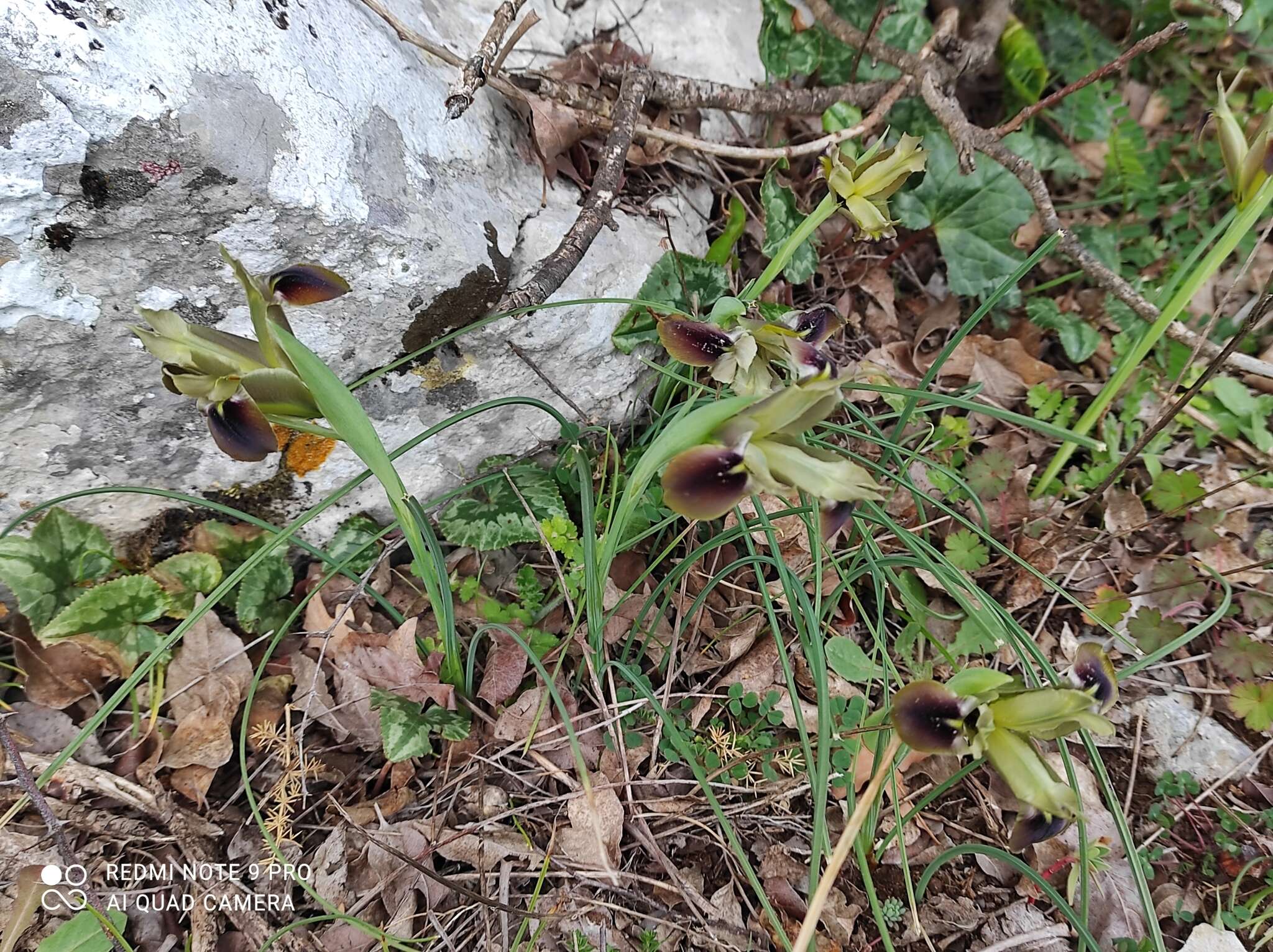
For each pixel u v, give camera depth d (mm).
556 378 361
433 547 298
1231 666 348
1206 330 372
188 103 261
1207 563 382
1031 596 374
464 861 291
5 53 238
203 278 284
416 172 311
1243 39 509
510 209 343
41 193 252
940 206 448
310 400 242
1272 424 429
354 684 320
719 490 216
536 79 358
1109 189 483
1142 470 410
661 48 426
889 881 303
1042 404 423
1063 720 214
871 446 400
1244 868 305
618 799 303
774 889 295
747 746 322
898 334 455
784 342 285
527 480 359
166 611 316
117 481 309
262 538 338
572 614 347
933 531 390
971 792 323
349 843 291
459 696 322
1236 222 318
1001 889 305
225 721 307
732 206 389
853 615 363
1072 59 524
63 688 305
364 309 307
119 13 255
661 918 284
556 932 280
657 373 391
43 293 266
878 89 450
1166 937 297
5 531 289
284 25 288
